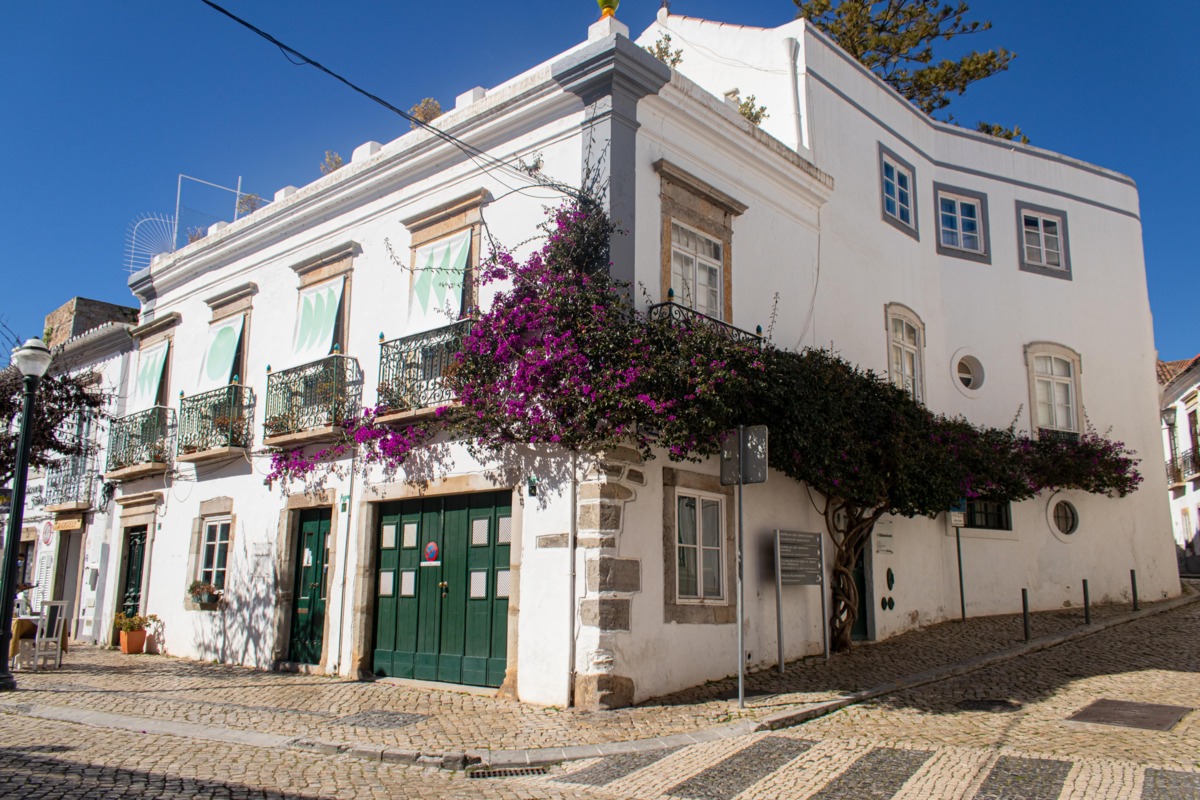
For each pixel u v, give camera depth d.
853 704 8.54
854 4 23.38
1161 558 16.86
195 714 8.71
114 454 16.38
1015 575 15.30
